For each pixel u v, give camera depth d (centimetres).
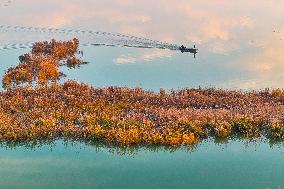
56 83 5178
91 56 6531
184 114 4375
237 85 5647
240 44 7100
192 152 3975
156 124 4203
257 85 5641
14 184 3459
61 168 3703
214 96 4900
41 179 3534
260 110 4519
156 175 3609
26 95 4866
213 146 4078
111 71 6053
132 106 4603
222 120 4300
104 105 4609
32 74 5628
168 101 4744
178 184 3484
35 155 3906
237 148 4047
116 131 4066
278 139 4141
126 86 5534
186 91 5006
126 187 3444
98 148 4028
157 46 6981
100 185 3472
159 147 3991
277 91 4994
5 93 4881
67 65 6194
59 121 4294
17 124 4184
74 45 6644
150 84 5662
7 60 6209
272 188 3419
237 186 3450
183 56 6638
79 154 3925
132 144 3988
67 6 8906
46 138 4103
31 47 6725
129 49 6838
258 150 4012
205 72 6081
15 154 3919
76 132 4106
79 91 4919
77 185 3466
